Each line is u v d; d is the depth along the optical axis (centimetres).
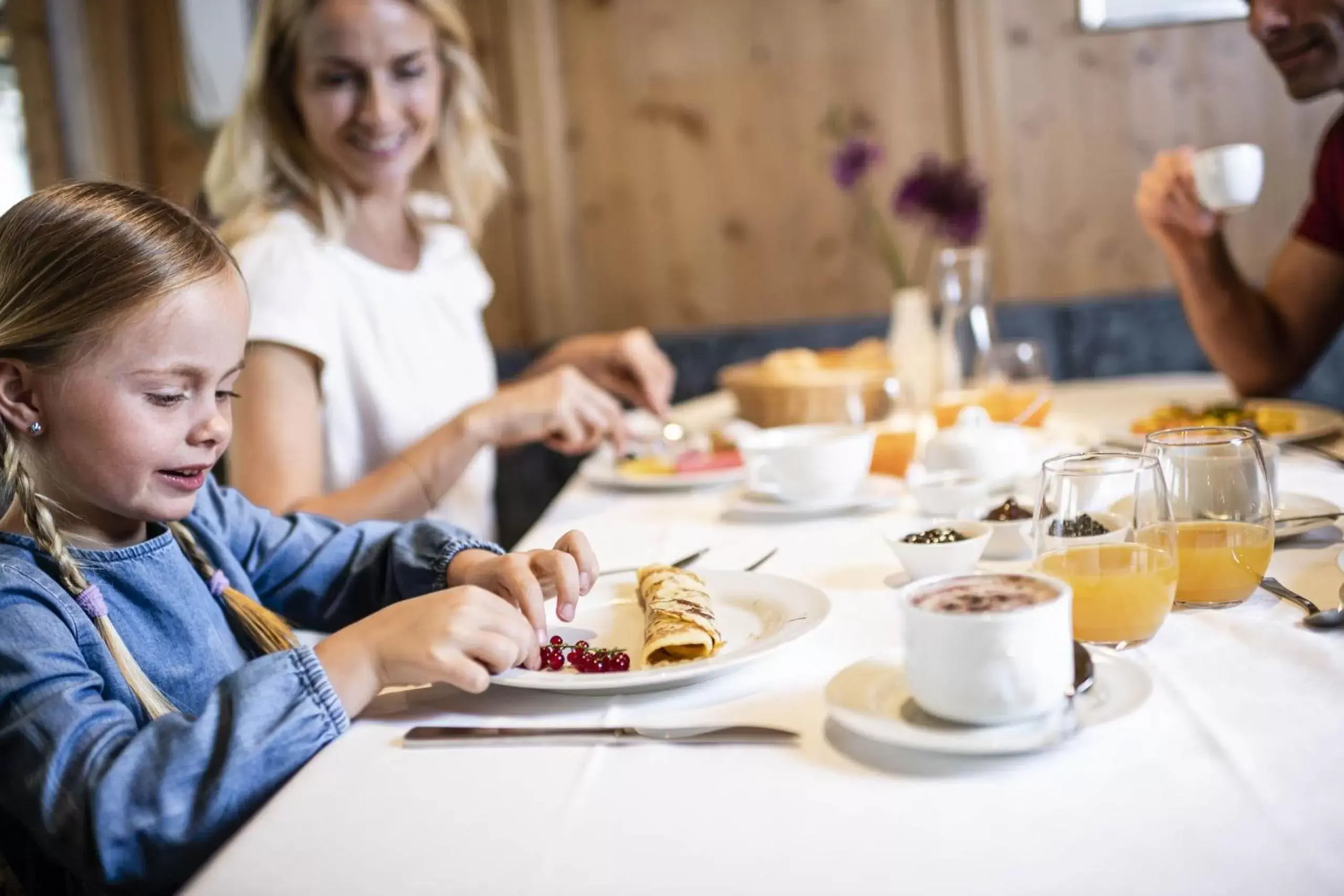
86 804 74
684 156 395
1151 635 89
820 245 393
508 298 406
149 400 88
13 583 84
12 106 397
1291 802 63
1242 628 91
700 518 152
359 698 84
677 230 398
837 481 147
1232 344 209
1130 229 380
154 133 402
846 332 365
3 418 88
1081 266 383
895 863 60
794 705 83
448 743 80
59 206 89
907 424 210
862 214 390
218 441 93
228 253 96
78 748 76
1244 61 368
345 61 178
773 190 393
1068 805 65
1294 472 144
